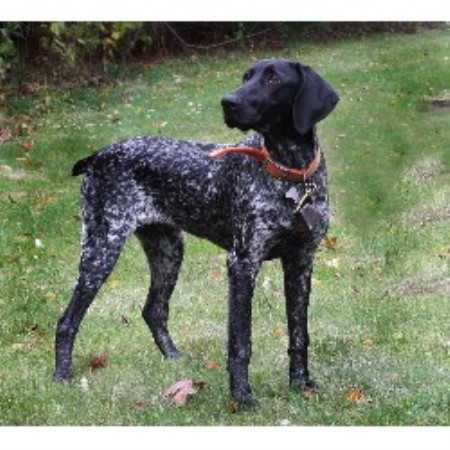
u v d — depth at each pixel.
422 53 10.62
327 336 4.11
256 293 4.62
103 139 7.47
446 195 5.84
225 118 3.34
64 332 3.77
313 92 3.35
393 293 4.57
